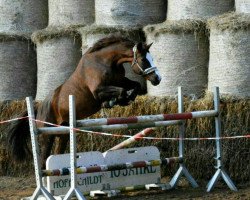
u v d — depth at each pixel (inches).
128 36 580.4
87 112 526.6
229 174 539.2
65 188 492.4
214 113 516.4
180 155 532.4
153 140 567.2
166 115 501.7
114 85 514.6
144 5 589.3
